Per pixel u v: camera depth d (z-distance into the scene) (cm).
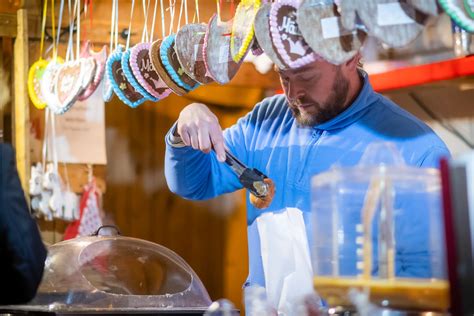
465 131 360
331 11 188
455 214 132
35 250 190
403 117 241
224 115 429
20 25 371
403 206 164
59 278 236
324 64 232
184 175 265
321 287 166
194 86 257
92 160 391
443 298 154
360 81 249
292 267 245
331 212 168
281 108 267
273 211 254
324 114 242
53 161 381
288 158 254
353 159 238
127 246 256
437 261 161
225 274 435
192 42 244
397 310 157
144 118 415
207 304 243
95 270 243
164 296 236
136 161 414
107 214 404
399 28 180
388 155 213
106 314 216
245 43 214
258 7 213
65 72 312
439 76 341
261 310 223
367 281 159
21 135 371
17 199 189
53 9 346
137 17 382
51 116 383
